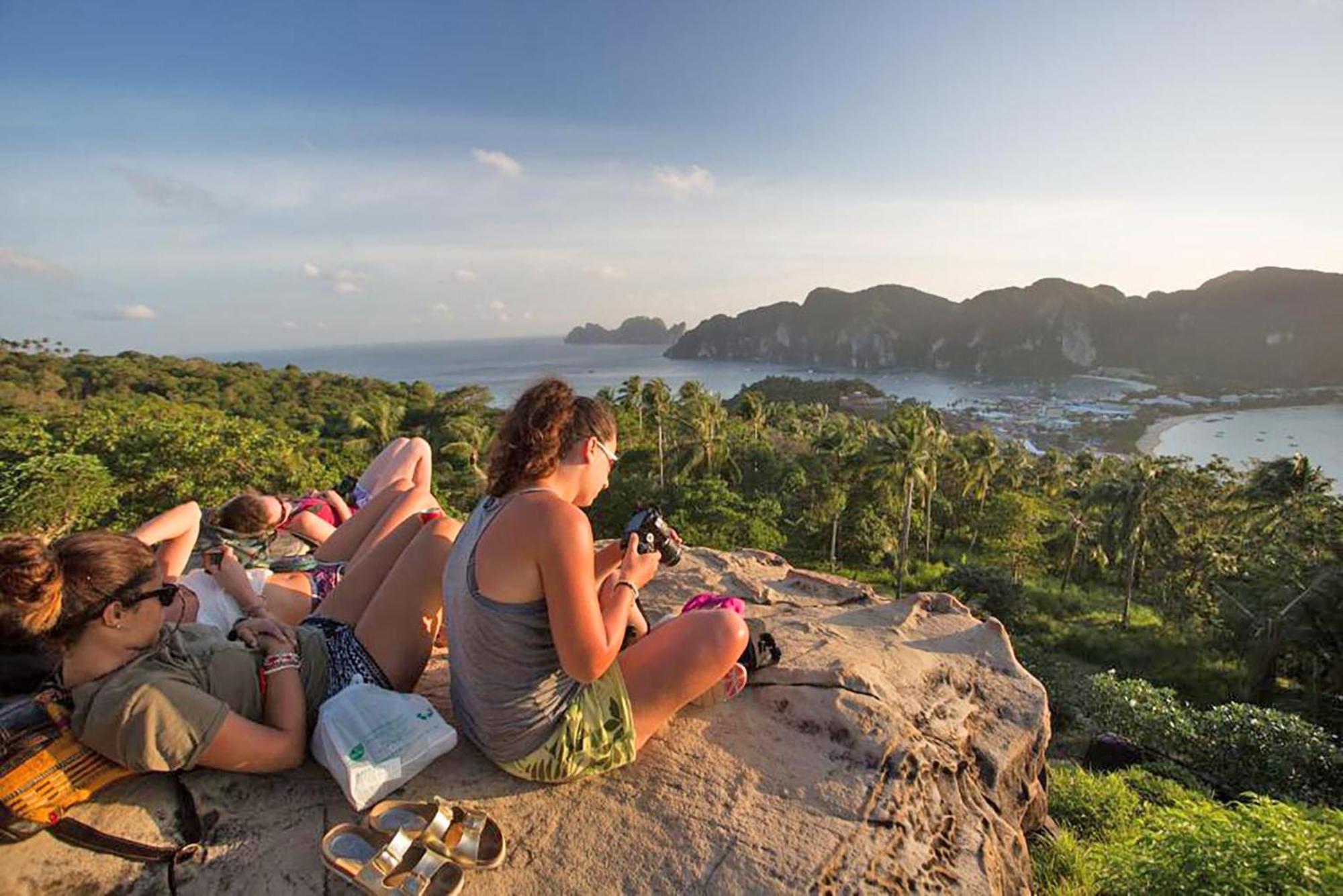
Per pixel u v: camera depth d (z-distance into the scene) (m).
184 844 1.84
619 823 2.06
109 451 16.42
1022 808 2.87
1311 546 30.23
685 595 3.86
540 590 1.86
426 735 2.04
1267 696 27.92
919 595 3.98
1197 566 37.88
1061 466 62.91
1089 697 21.02
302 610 2.83
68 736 1.75
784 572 4.52
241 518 2.89
